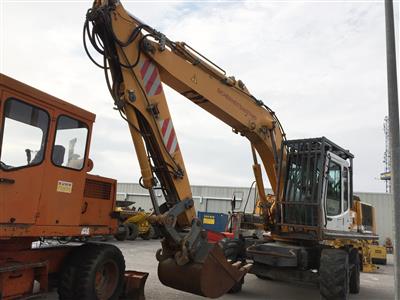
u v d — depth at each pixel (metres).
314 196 8.04
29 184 5.19
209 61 7.43
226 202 33.78
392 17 5.91
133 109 6.09
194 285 5.97
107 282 6.56
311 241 8.55
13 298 5.23
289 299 8.45
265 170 9.10
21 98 5.17
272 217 8.90
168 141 6.47
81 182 6.03
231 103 7.89
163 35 6.58
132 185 37.66
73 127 5.96
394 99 5.77
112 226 6.86
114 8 5.88
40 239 6.04
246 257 9.02
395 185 5.60
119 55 5.95
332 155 8.62
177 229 6.51
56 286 6.29
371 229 19.08
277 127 9.04
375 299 9.50
